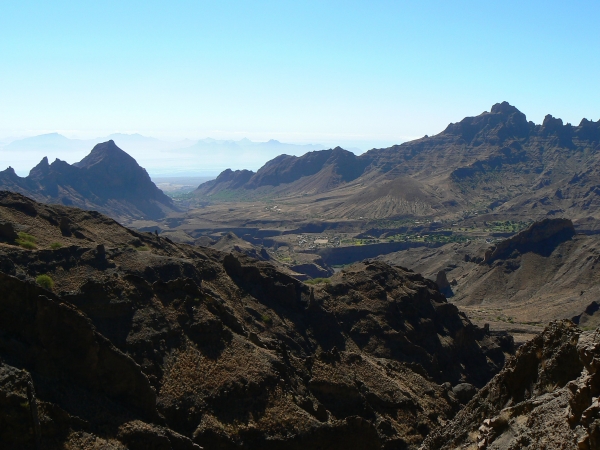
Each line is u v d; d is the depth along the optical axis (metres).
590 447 25.52
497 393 40.72
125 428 40.94
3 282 43.59
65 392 41.22
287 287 80.38
